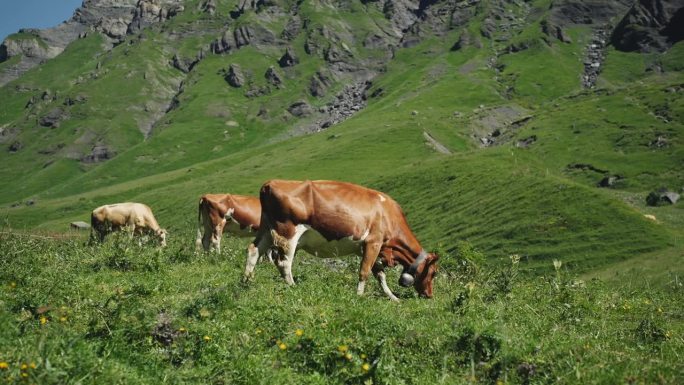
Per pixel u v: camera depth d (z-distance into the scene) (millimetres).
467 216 67625
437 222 70125
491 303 12008
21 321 7918
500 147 99375
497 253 55719
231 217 25672
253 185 115188
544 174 75188
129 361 7418
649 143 109938
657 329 9898
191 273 14820
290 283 12508
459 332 8539
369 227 13062
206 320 8828
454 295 12453
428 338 8633
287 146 163000
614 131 119250
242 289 10930
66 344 7020
